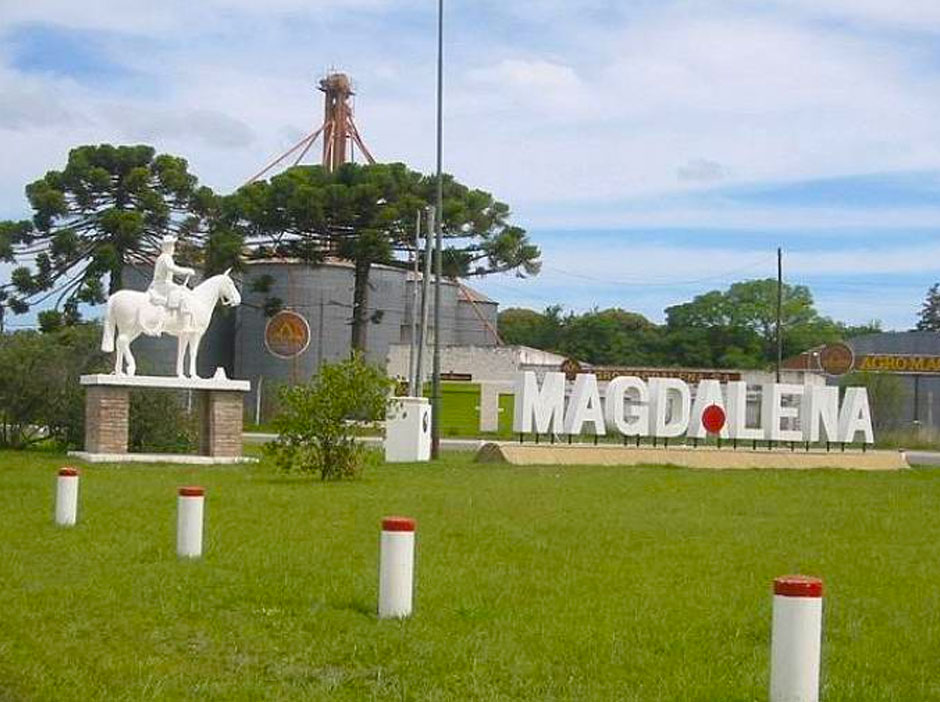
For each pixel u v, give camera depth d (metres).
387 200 57.16
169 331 30.89
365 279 58.66
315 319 63.09
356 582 11.82
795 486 25.53
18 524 16.31
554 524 17.05
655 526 17.06
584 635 9.70
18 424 34.91
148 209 55.00
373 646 9.32
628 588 11.85
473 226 57.44
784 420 35.62
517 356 64.06
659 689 8.20
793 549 14.91
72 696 8.04
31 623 10.15
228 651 9.31
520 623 10.13
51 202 53.78
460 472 27.64
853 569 13.41
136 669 8.72
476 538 15.36
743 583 12.23
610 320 98.75
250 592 11.36
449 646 9.29
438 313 35.31
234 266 55.69
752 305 100.88
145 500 19.55
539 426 32.50
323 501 19.80
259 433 51.41
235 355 64.38
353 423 25.80
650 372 58.09
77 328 37.31
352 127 72.50
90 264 55.28
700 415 33.91
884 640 9.80
